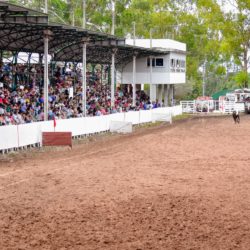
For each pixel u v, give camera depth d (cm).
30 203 1700
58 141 3130
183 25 9594
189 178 2181
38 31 3594
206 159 2742
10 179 2097
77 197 1792
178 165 2530
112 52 4675
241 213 1591
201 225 1453
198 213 1584
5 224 1444
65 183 2036
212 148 3222
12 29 3319
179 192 1891
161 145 3325
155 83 6656
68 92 4834
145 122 5175
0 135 2766
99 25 8906
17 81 4466
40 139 3112
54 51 4738
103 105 4922
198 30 9562
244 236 1355
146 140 3594
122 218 1520
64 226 1433
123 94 6100
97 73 6825
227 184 2058
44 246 1259
